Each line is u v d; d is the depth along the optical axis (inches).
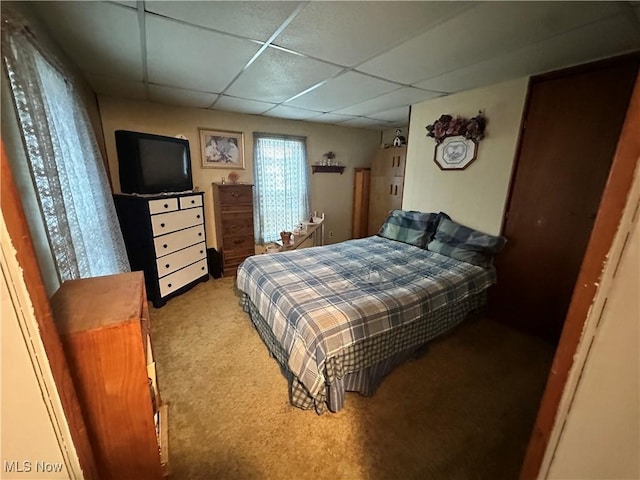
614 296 15.7
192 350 81.6
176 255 113.0
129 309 34.7
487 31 58.1
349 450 52.2
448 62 74.4
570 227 80.6
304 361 55.2
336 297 67.9
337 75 84.7
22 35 39.7
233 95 107.5
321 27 56.5
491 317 102.3
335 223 193.0
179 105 124.6
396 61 73.7
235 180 140.6
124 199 101.7
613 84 69.6
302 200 171.5
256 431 55.8
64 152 55.8
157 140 105.7
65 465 24.5
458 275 83.6
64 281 44.2
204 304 110.5
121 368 32.9
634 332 15.1
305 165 167.6
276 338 68.8
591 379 17.4
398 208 160.9
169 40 62.1
